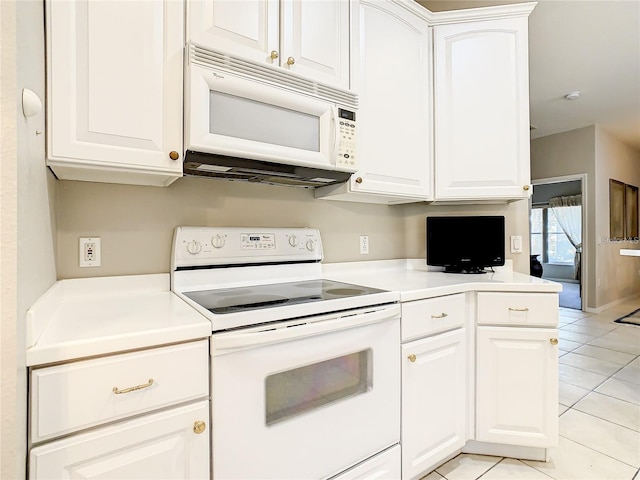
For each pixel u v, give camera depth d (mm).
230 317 969
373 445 1294
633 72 3236
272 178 1525
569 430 1929
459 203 2201
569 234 7395
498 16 1873
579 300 5609
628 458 1678
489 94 1881
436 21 1900
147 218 1389
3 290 613
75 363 753
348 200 1962
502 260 2041
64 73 947
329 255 1926
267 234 1611
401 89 1765
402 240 2279
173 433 869
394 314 1341
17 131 636
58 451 729
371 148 1646
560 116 4344
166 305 1143
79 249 1255
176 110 1116
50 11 929
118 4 1025
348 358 1232
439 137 1899
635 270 5723
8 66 615
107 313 1021
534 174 5316
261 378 1010
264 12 1288
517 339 1601
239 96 1223
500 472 1576
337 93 1478
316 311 1144
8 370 617
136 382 817
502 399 1615
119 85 1024
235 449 962
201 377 909
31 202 761
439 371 1519
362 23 1610
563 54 2922
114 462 795
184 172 1350
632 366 2838
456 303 1578
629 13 2369
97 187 1295
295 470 1085
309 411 1122
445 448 1545
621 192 5320
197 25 1146
